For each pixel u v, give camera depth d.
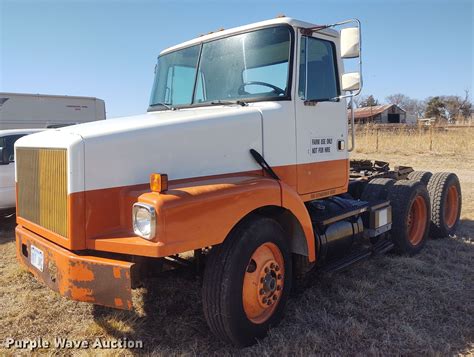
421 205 6.14
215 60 4.39
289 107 4.06
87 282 3.05
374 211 5.15
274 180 3.71
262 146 3.91
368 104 67.50
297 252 3.95
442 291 4.62
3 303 4.41
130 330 3.82
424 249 6.18
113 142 3.19
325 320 3.89
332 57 4.57
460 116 43.69
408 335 3.65
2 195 7.85
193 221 3.04
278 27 4.05
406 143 23.59
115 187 3.20
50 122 17.61
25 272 5.24
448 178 6.88
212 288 3.28
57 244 3.31
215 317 3.30
